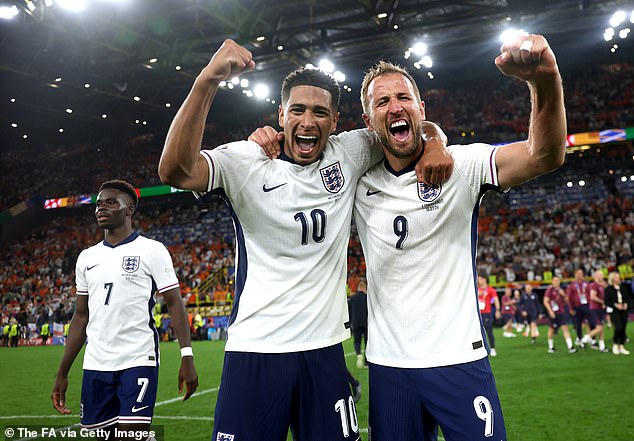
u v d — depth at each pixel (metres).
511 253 24.73
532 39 1.89
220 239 31.22
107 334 3.53
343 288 2.56
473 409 2.28
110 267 3.63
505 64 1.96
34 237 35.38
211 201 35.31
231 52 2.08
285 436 2.35
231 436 2.28
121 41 22.61
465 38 24.59
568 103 30.81
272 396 2.29
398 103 2.41
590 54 30.48
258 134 2.57
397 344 2.40
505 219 27.39
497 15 20.38
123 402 3.42
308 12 21.23
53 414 7.38
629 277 20.52
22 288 29.50
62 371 3.69
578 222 25.53
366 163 2.62
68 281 29.56
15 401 8.47
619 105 29.67
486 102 33.06
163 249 3.84
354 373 10.08
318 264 2.43
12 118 34.06
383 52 26.20
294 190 2.42
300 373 2.33
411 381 2.36
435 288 2.38
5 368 13.34
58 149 40.59
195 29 22.00
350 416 2.41
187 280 27.30
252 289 2.41
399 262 2.44
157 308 20.73
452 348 2.33
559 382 8.22
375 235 2.51
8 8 14.80
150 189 33.78
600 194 27.05
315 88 2.45
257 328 2.35
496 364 10.53
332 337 2.43
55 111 32.03
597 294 12.32
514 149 2.31
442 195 2.41
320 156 2.53
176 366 12.40
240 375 2.33
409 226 2.43
